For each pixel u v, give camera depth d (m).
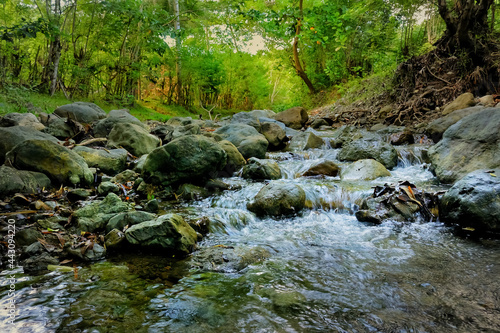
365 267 3.07
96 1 14.93
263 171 6.40
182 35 18.02
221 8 17.88
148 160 5.57
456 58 12.01
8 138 5.63
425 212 4.48
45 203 4.24
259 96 33.47
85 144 7.08
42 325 2.10
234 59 29.23
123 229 3.62
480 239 3.75
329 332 2.10
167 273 2.90
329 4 11.46
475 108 8.52
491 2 11.39
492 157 5.34
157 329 2.10
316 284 2.74
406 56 14.99
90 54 15.81
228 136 8.52
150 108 20.25
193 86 24.88
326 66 23.34
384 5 17.64
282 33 11.25
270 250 3.49
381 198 4.75
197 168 5.66
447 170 5.78
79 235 3.57
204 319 2.22
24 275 2.77
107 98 16.55
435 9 15.05
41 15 13.93
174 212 4.57
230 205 5.09
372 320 2.23
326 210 5.01
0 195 4.25
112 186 5.12
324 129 12.61
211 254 3.28
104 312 2.27
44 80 14.04
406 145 8.53
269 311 2.33
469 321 2.21
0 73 11.45
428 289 2.64
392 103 13.60
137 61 17.64
